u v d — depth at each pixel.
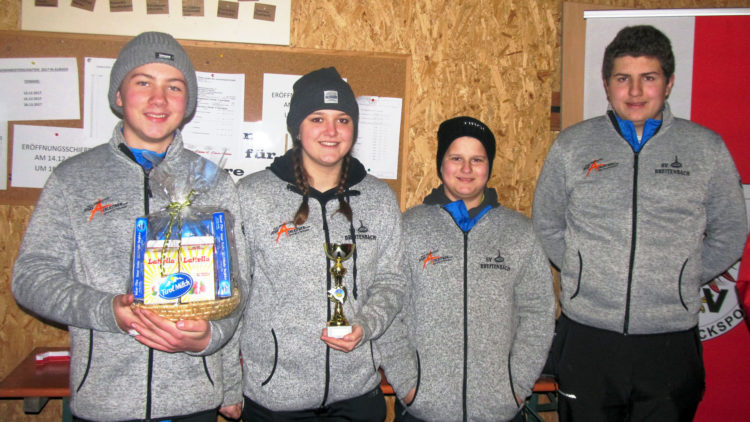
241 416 1.67
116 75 1.42
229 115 2.16
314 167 1.56
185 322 1.17
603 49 2.29
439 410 1.59
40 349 2.15
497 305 1.63
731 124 2.25
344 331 1.38
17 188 2.08
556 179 1.95
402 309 1.69
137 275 1.21
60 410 2.27
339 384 1.47
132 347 1.31
